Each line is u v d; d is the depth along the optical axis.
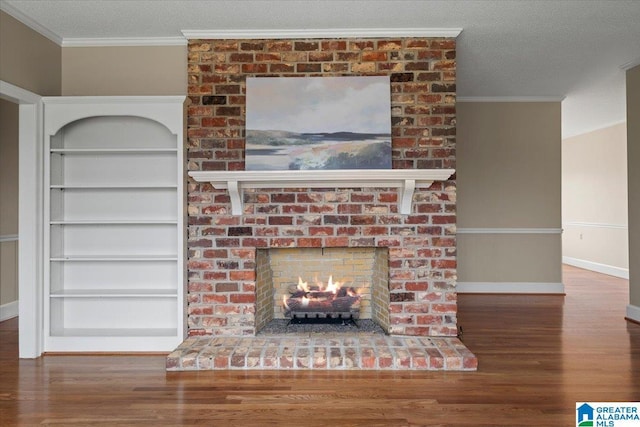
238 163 3.68
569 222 9.22
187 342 3.52
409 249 3.65
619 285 6.75
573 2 3.24
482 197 6.05
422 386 2.86
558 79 5.16
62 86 3.85
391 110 3.67
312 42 3.70
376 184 3.56
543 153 6.04
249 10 3.33
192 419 2.43
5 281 4.85
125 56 3.82
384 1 3.21
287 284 4.20
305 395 2.73
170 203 3.84
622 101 6.22
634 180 4.61
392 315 3.65
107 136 3.86
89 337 3.58
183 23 3.54
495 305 5.29
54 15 3.40
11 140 4.98
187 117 3.69
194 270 3.67
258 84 3.65
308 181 3.50
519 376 3.03
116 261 3.85
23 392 2.80
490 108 6.05
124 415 2.48
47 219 3.58
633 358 3.39
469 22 3.56
